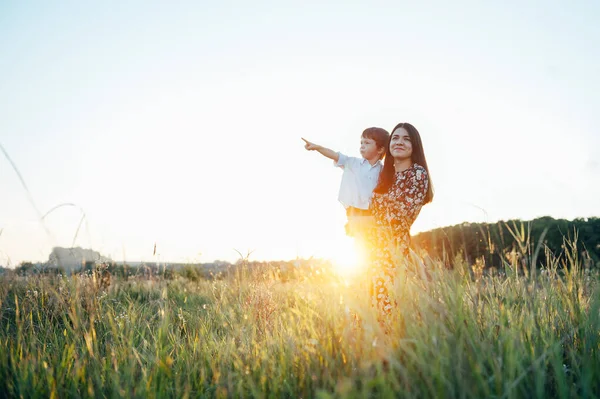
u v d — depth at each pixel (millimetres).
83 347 3021
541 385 1968
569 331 2812
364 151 4621
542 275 3229
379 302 3295
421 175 3709
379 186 3912
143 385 2490
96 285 4145
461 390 1922
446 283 2748
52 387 2496
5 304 4094
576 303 2930
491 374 2242
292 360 2625
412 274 2996
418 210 3701
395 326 2676
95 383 2686
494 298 2986
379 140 4578
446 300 2580
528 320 2605
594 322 2641
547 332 2721
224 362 2924
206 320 4137
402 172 3805
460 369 2002
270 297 3926
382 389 1982
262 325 3547
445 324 2471
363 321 2674
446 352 2148
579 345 2715
